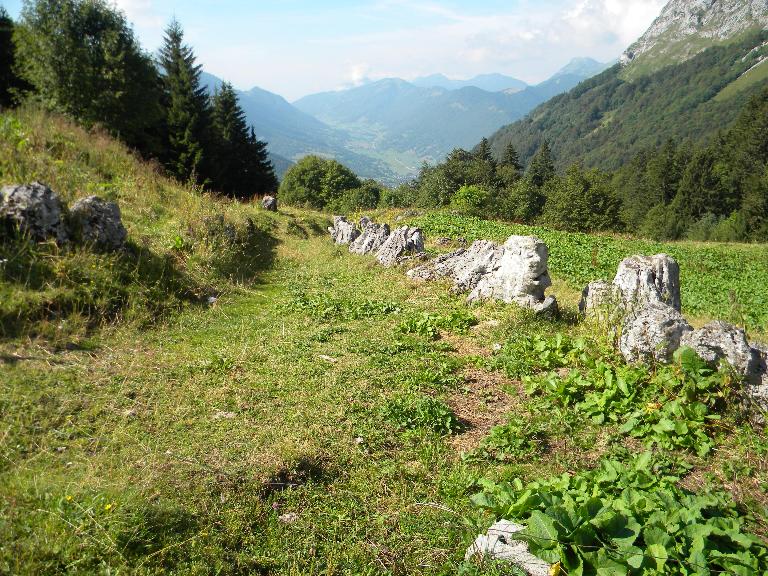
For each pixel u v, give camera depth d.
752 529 5.14
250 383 8.12
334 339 10.75
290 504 5.41
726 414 7.35
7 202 9.97
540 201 90.81
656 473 6.02
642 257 11.42
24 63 30.62
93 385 7.22
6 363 7.25
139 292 10.77
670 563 4.20
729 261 31.42
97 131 24.56
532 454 6.62
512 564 4.42
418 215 39.41
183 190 22.52
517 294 12.91
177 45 51.78
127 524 4.52
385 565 4.73
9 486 4.78
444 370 9.22
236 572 4.48
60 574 4.01
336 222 26.03
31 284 9.23
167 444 6.10
